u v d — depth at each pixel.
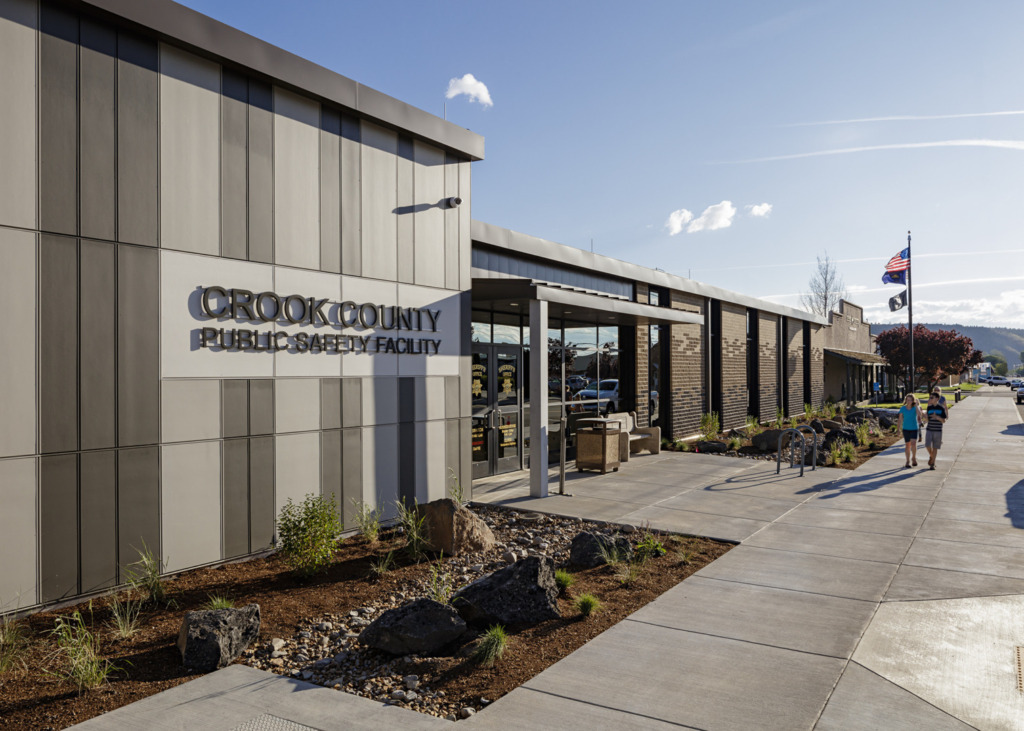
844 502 11.28
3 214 5.98
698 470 14.58
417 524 8.42
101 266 6.66
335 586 7.09
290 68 8.30
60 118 6.37
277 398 8.33
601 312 13.69
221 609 5.58
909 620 6.15
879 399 50.56
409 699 4.74
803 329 31.52
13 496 6.04
